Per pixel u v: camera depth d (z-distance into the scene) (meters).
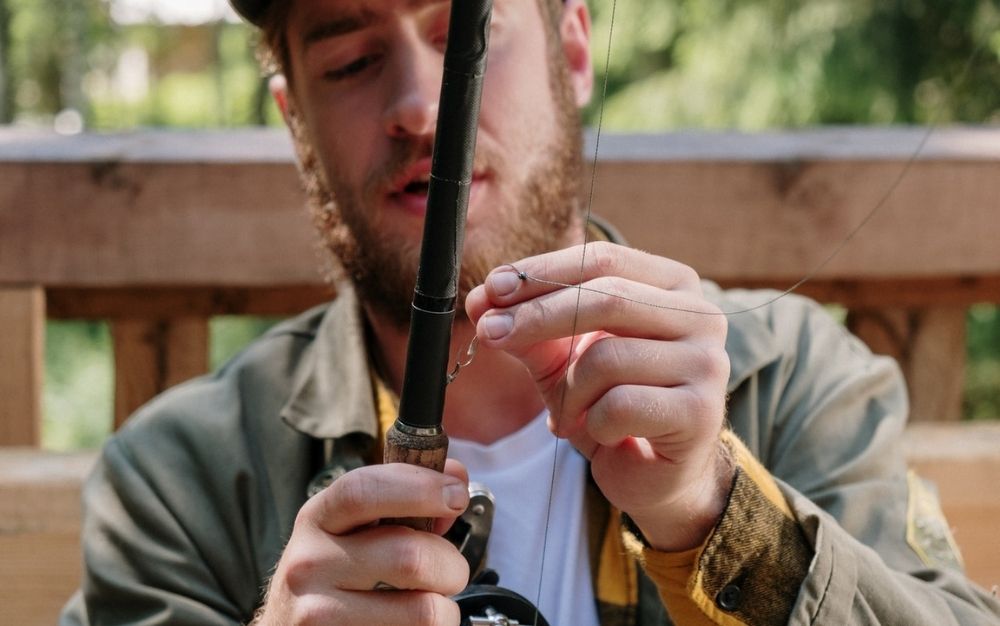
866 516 1.05
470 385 1.14
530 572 1.08
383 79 1.09
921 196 1.40
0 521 1.27
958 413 1.49
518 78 1.09
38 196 1.42
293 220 1.43
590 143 1.44
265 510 1.15
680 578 0.86
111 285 1.44
